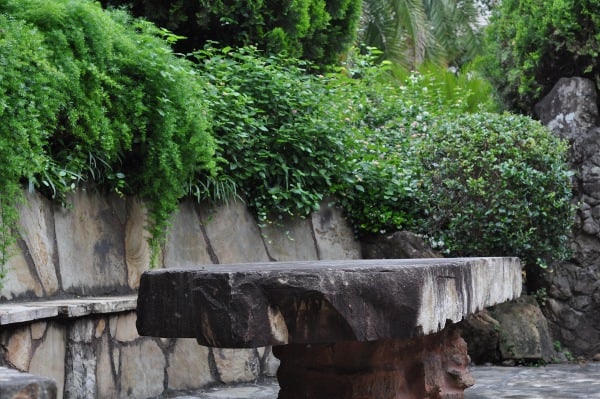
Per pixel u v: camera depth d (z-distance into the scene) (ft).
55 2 14.16
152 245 15.97
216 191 17.74
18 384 4.76
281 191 19.57
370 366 10.62
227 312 8.25
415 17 48.91
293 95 20.71
